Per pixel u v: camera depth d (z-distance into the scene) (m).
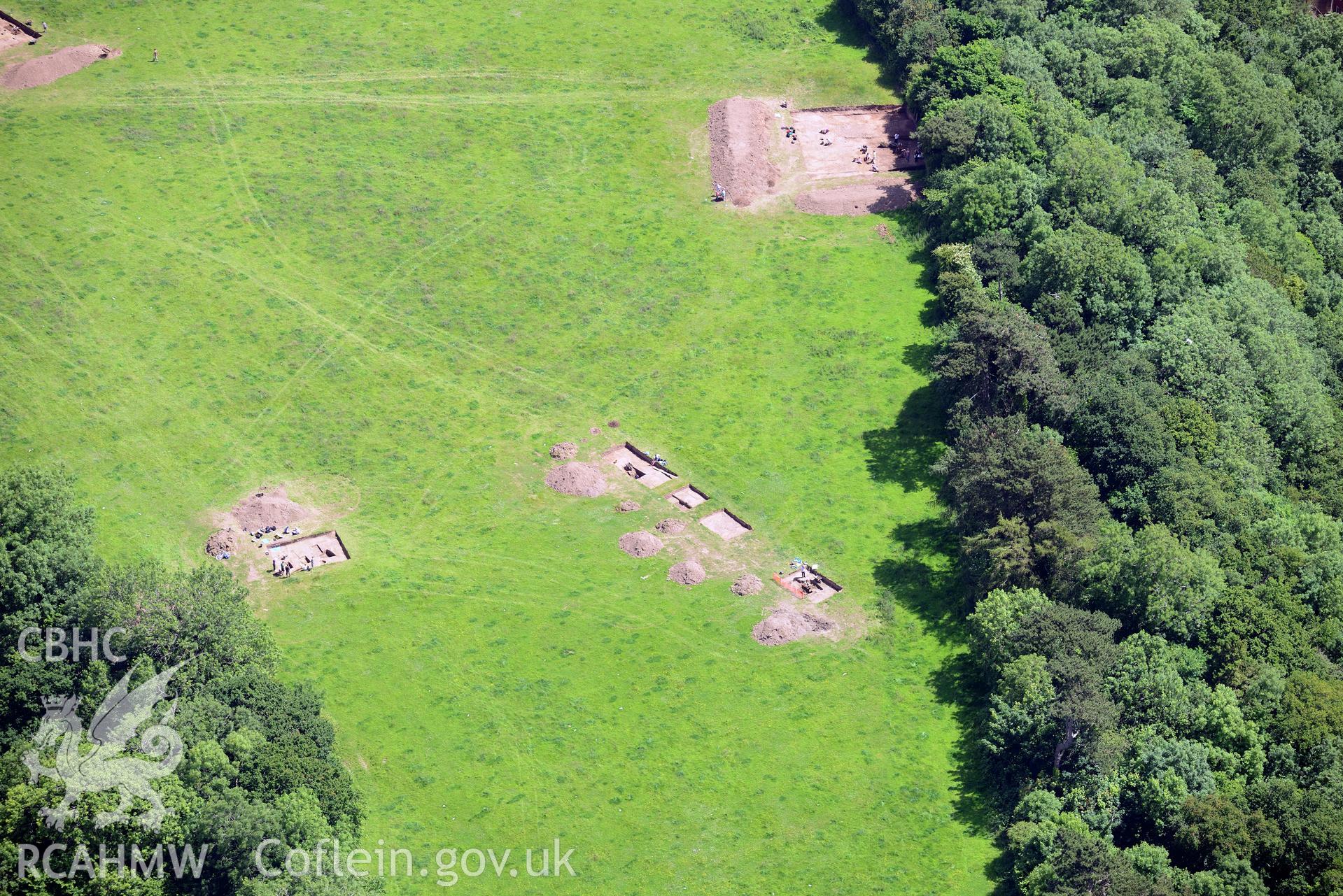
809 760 150.12
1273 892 135.88
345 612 162.88
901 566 170.00
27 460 177.12
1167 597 155.88
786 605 165.38
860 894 138.75
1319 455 185.00
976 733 152.25
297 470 179.00
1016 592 156.12
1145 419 173.50
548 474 180.25
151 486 175.38
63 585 147.50
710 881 139.62
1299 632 155.88
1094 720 142.00
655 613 164.25
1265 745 146.75
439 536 172.50
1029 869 137.38
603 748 150.38
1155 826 140.88
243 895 127.44
